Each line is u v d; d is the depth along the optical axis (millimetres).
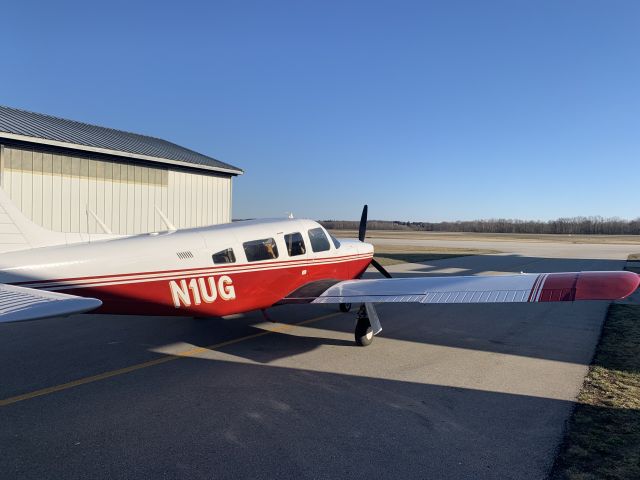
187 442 3688
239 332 7559
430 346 6844
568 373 5531
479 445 3664
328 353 6395
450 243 44375
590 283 5273
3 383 5031
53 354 6176
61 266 5273
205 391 4855
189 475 3189
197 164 16219
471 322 8711
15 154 11883
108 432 3855
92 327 7805
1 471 3223
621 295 4996
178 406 4438
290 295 7090
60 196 12805
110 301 5535
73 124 17172
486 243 45375
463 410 4379
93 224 13594
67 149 12844
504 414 4281
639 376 5398
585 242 51156
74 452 3510
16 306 3186
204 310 6215
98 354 6195
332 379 5281
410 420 4145
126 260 5602
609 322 8703
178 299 5949
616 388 4984
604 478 3176
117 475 3184
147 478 3148
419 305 10609
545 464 3369
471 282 6285
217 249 6258
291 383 5133
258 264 6641
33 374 5336
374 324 6820
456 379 5305
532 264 21234
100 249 5566
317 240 7582
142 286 5688
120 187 14242
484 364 5906
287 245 7051
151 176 15133
